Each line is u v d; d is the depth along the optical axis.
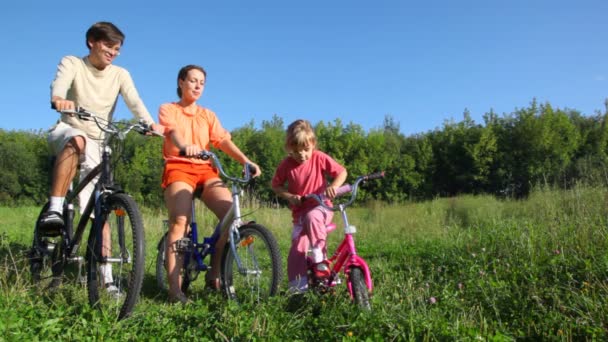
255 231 3.71
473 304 3.82
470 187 28.08
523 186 26.58
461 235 6.74
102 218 3.55
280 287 3.55
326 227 3.81
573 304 3.46
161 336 2.91
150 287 4.62
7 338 2.59
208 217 8.06
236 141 27.12
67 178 3.99
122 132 3.66
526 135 26.33
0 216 11.14
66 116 4.34
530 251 4.78
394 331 2.94
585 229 5.00
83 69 4.36
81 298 3.74
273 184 4.07
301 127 3.90
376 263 5.78
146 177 21.12
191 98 4.29
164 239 4.58
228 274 3.86
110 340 2.79
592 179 7.97
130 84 4.64
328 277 3.63
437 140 29.16
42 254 4.22
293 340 2.89
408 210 13.92
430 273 5.02
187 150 3.70
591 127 26.75
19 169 26.67
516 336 3.19
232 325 3.01
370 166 28.11
